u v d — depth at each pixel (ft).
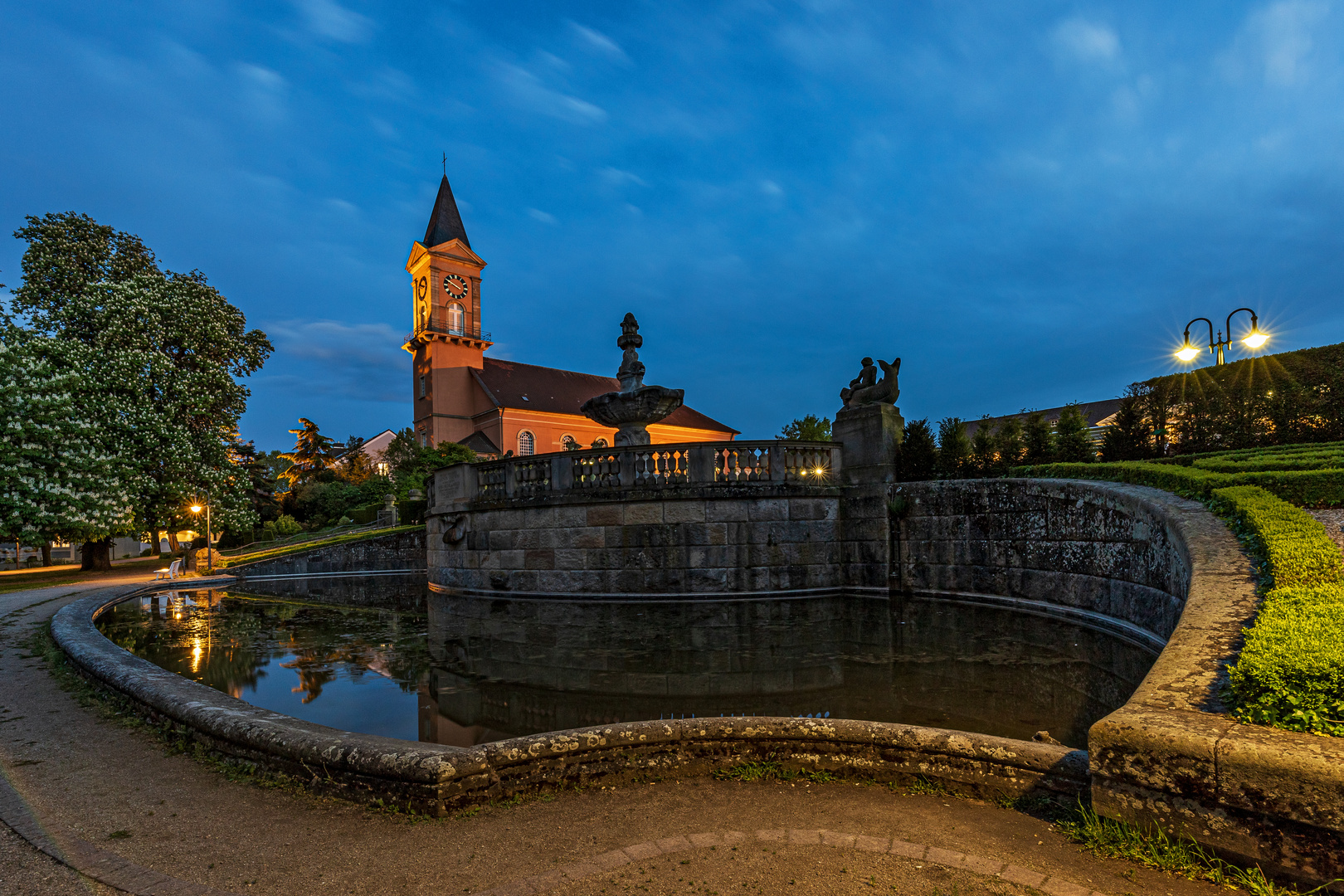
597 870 8.96
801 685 20.51
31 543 70.38
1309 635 10.31
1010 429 47.01
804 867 8.91
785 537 42.98
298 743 12.48
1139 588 26.76
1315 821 7.64
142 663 19.85
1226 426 41.39
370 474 200.54
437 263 202.28
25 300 86.38
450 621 36.81
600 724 17.22
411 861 9.35
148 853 9.63
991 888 8.22
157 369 83.87
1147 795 9.04
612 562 43.16
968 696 18.79
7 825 10.64
